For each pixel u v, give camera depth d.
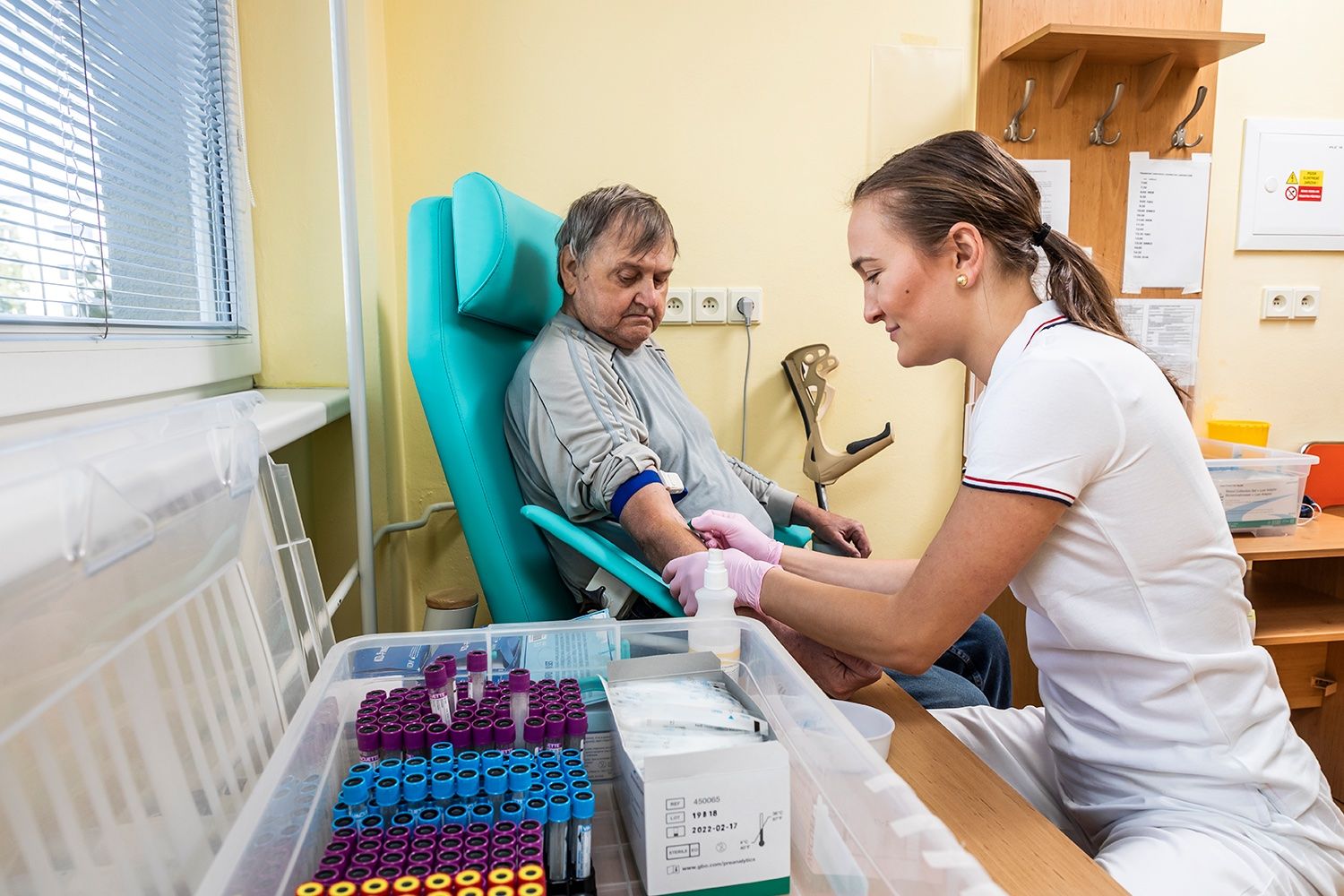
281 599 0.80
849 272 2.14
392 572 1.81
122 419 0.57
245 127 1.52
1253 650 0.92
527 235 1.45
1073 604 0.90
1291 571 2.24
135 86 1.14
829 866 0.58
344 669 0.71
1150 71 2.15
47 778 0.42
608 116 2.00
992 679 1.62
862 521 2.25
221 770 0.61
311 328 1.57
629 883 0.58
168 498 0.57
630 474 1.27
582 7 1.96
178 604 0.58
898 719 0.90
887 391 2.21
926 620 0.87
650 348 1.71
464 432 1.36
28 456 0.46
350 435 1.57
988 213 0.94
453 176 1.95
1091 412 0.84
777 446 2.17
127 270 1.12
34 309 0.91
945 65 2.12
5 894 0.38
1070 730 0.96
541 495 1.42
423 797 0.56
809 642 1.00
